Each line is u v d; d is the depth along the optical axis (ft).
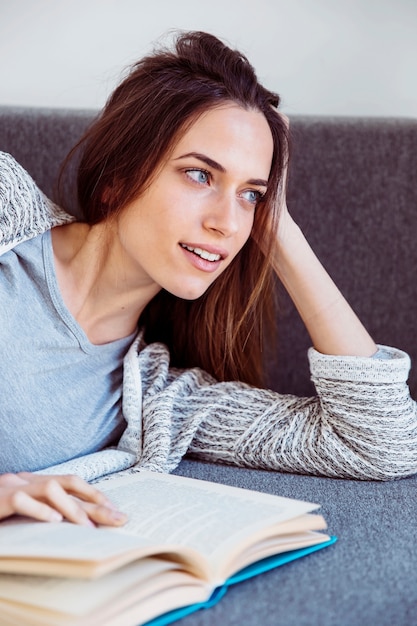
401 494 3.85
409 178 5.24
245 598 2.69
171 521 2.86
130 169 3.86
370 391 4.06
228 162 3.77
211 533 2.75
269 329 4.91
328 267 5.29
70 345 4.08
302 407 4.33
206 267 3.87
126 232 3.92
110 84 5.56
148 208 3.83
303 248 4.36
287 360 5.39
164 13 5.50
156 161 3.79
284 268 4.37
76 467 3.76
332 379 4.15
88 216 4.16
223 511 2.94
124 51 5.53
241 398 4.39
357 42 5.54
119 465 3.95
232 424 4.28
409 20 5.52
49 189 5.25
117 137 3.94
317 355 4.20
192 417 4.26
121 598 2.43
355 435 4.08
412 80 5.58
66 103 5.60
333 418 4.16
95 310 4.21
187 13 5.50
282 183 4.23
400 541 3.23
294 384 5.42
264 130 3.93
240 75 3.96
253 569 2.80
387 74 5.57
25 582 2.55
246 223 3.95
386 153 5.22
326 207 5.25
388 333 5.32
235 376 4.76
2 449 3.82
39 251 4.09
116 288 4.16
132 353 4.36
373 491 3.89
